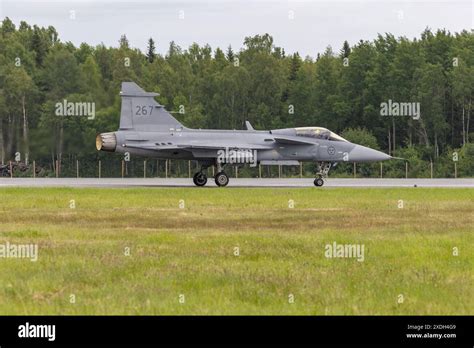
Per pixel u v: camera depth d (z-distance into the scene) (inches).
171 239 1574.8
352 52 7406.5
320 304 1074.7
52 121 4207.7
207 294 1110.4
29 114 4874.5
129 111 3491.6
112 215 2052.2
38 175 4665.4
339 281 1189.7
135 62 7199.8
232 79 7190.0
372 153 3779.5
